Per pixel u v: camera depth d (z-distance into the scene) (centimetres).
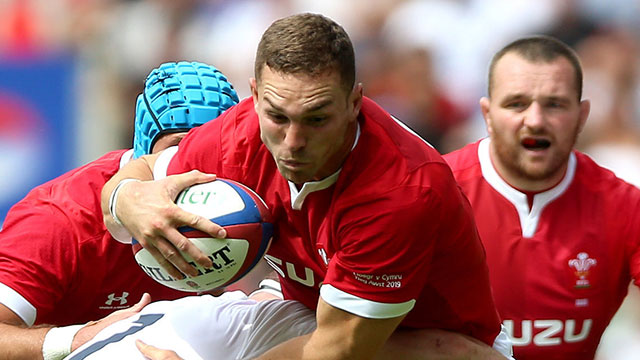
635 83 3325
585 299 1867
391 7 3528
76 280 1549
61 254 1522
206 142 1399
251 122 1368
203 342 1505
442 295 1414
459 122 3369
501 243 1870
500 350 1608
